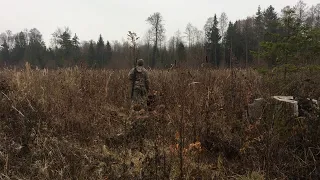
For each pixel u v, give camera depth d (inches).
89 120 239.1
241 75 303.0
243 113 228.4
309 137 179.2
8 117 233.5
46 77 325.4
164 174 155.6
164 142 188.7
